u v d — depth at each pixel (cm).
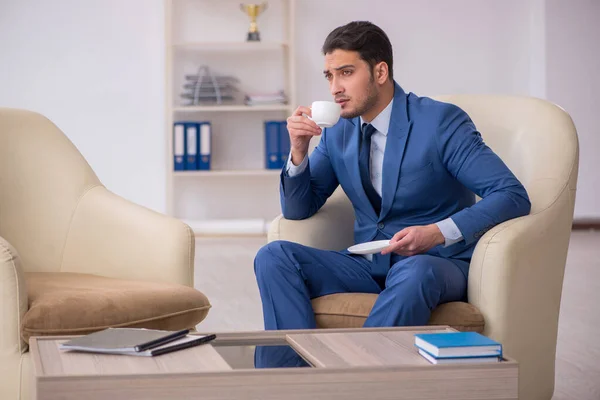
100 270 316
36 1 785
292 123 296
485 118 328
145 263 305
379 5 816
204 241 786
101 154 803
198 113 808
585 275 602
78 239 323
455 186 296
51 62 790
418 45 823
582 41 835
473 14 825
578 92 841
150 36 800
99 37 795
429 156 289
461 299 273
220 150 812
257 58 810
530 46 833
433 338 197
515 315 265
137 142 805
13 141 333
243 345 212
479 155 283
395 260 290
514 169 310
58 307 252
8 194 327
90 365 187
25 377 247
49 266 325
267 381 180
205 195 820
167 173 771
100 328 257
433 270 260
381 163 299
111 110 801
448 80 827
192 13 802
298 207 307
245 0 804
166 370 183
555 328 287
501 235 263
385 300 259
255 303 510
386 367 185
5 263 246
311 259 284
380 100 294
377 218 301
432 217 296
